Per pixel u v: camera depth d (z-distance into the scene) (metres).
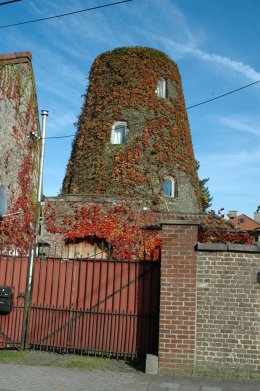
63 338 9.45
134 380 7.70
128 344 9.16
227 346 8.30
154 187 21.94
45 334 9.55
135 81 23.91
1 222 15.17
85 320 9.43
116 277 9.48
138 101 23.56
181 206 22.36
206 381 7.73
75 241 18.81
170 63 25.28
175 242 8.78
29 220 17.16
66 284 9.67
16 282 9.95
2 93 15.52
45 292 9.71
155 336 9.08
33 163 17.91
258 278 8.50
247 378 8.02
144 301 9.26
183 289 8.58
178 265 8.68
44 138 17.78
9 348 9.72
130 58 24.28
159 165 22.50
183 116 24.86
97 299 9.46
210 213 18.67
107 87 24.09
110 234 18.38
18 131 16.66
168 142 23.28
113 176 21.81
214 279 8.56
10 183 15.89
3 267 10.05
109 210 18.84
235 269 8.56
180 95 25.27
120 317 9.28
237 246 8.60
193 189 23.77
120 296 9.37
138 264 9.44
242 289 8.48
